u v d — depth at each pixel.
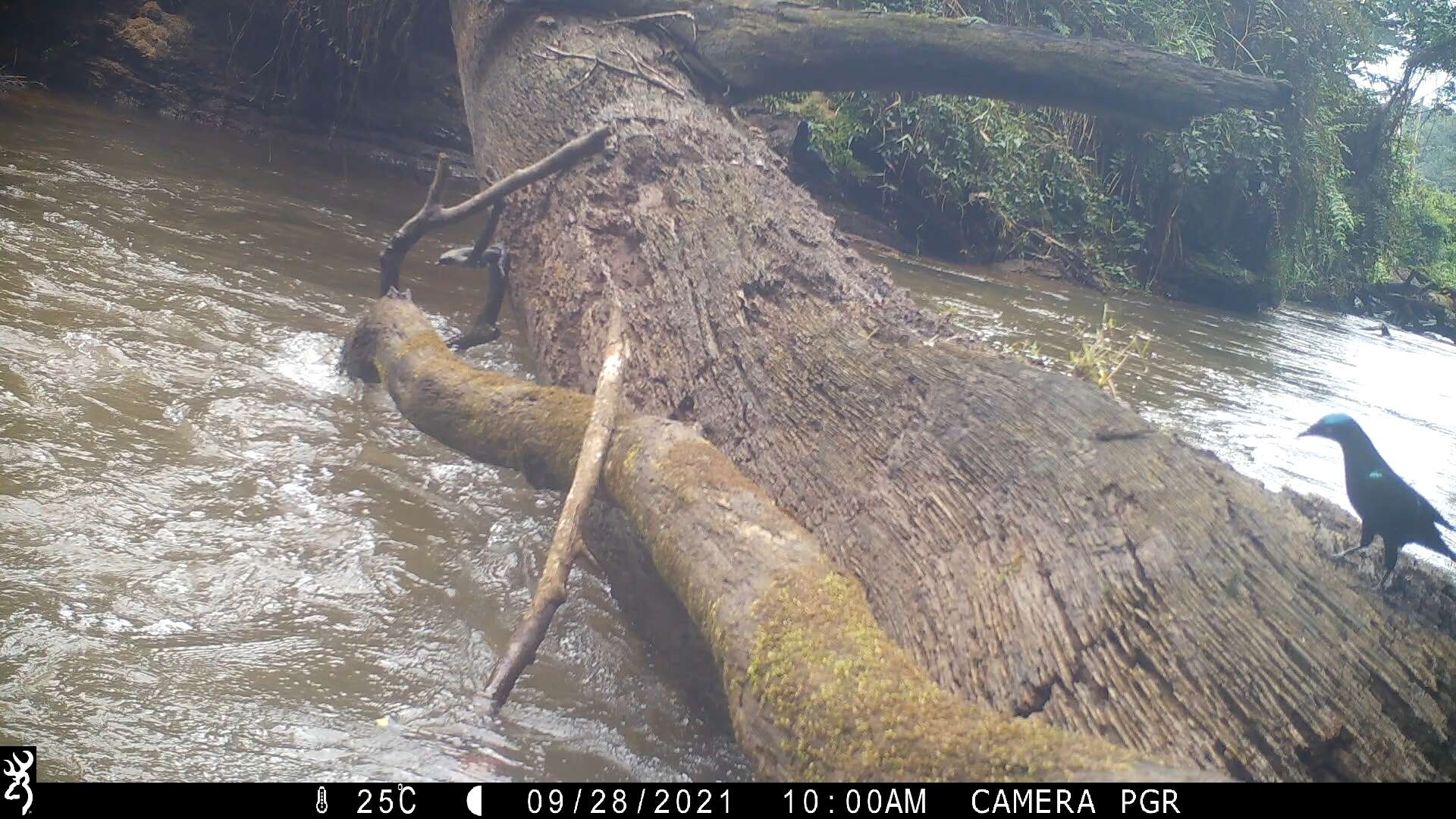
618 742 3.15
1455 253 30.14
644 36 6.79
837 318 4.24
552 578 3.37
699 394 4.31
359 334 5.53
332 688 3.10
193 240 7.28
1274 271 18.48
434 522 4.25
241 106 12.59
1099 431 3.11
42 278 5.81
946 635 2.89
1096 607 2.65
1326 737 2.24
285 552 3.77
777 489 3.78
